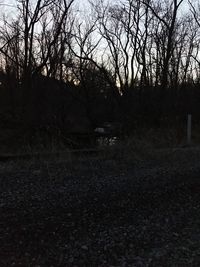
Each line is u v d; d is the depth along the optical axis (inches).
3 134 588.1
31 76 770.8
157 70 993.5
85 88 899.4
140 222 275.6
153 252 227.9
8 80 804.6
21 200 313.6
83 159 503.8
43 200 315.3
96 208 300.2
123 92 955.3
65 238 241.4
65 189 352.2
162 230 263.1
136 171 449.7
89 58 903.1
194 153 594.2
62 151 515.8
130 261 215.0
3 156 482.3
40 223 263.9
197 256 224.5
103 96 935.7
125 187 368.5
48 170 428.8
